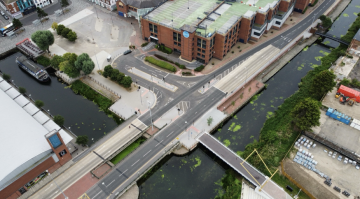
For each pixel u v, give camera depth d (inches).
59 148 4402.1
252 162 4697.3
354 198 4138.8
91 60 6166.3
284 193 4188.0
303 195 4252.0
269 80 6392.7
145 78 6274.6
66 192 4254.4
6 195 4084.6
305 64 6796.3
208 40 6067.9
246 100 5797.2
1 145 4350.4
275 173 4530.0
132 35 7549.2
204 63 6638.8
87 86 6141.7
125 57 6850.4
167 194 4407.0
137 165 4589.1
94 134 5226.4
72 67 6048.2
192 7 7180.1
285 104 5713.6
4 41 7352.4
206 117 5388.8
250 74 6254.9
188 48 6412.4
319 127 5142.7
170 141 4948.3
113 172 4495.6
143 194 4407.0
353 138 4943.4
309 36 7539.4
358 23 7608.3
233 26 6466.5
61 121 5137.8
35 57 6845.5
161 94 5890.8
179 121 5324.8
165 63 6496.1
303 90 5974.4
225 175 4618.6
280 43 7199.8
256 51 6978.4
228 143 5113.2
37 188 4367.6
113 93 5940.0
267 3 7258.9
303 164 4571.9
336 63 6609.3
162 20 6712.6
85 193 4237.2
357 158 4613.7
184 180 4571.9
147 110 5546.3
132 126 5211.6
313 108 4803.2
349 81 5940.0
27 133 4591.5
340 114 5216.5
